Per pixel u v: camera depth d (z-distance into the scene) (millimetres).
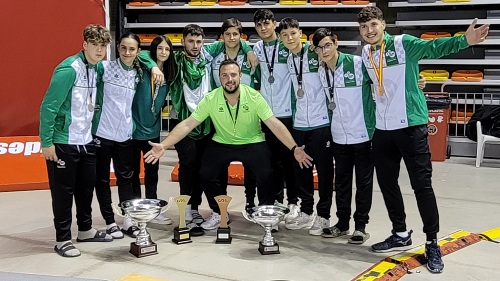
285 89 4320
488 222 4508
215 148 4199
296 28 4027
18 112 6801
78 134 3699
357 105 3842
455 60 7738
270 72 4316
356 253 3781
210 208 4605
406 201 5227
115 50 8680
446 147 7406
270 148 4328
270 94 4355
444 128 7223
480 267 3504
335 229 4129
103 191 4102
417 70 3449
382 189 3744
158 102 4230
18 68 6719
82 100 3674
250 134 4168
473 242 3982
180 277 3359
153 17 8602
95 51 3596
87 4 6902
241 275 3389
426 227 3492
